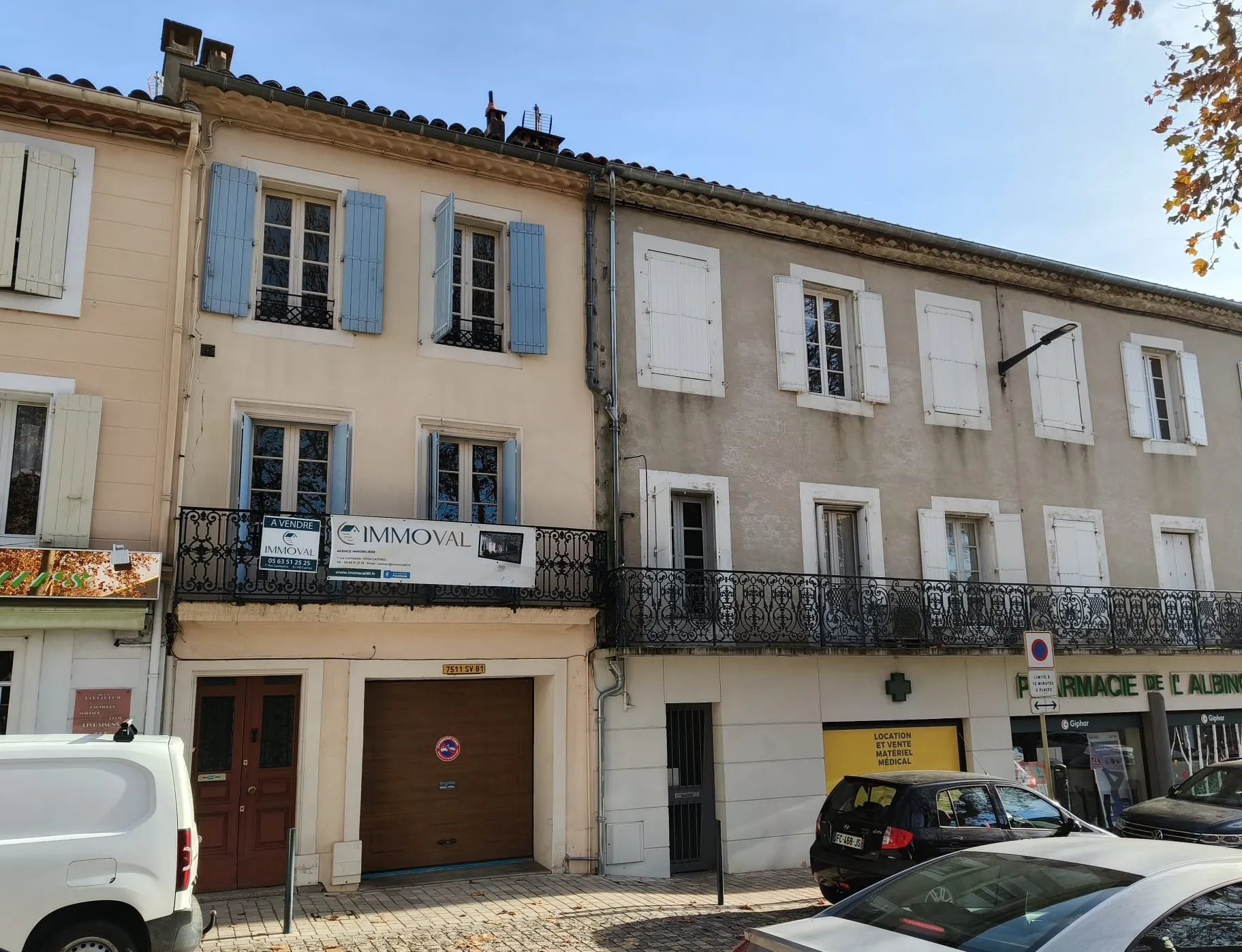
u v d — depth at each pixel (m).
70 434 9.77
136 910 6.34
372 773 10.96
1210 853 4.52
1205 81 8.44
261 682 10.41
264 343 10.98
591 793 11.55
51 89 10.08
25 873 6.11
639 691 12.02
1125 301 17.47
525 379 12.31
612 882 10.82
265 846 10.12
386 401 11.47
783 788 12.63
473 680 11.67
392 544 10.55
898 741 13.75
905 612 13.61
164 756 6.78
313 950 7.84
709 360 13.55
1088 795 15.09
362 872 10.73
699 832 12.26
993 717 14.38
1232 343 18.75
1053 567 15.60
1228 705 16.44
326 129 11.66
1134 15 8.04
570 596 11.66
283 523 10.08
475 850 11.38
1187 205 9.05
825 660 13.32
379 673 10.75
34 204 10.04
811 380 14.54
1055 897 4.11
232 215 10.98
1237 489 17.95
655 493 12.73
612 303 13.02
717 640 12.29
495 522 12.07
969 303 15.99
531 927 8.69
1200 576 17.11
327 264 11.70
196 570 9.97
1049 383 16.41
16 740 6.50
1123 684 15.53
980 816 8.90
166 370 10.36
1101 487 16.44
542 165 12.77
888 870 8.49
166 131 10.73
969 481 15.22
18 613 9.00
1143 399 17.28
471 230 12.72
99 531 9.80
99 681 9.41
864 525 14.28
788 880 11.59
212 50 11.74
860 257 15.23
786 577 13.05
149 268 10.49
